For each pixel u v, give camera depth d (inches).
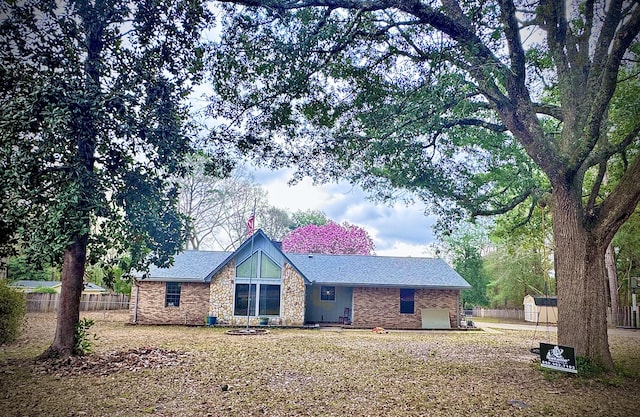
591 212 382.9
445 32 333.7
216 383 321.4
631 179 361.4
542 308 1177.4
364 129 408.8
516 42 353.7
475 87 374.3
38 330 627.8
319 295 965.2
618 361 470.3
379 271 968.9
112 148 388.2
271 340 615.8
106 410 245.8
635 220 796.0
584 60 412.2
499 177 507.5
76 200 335.9
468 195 508.4
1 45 333.4
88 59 369.4
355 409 259.3
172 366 383.2
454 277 955.3
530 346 608.4
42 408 246.1
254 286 850.8
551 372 372.5
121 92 365.1
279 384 324.2
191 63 355.9
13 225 334.6
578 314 373.7
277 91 351.9
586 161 395.5
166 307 845.8
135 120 375.9
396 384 331.6
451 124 444.5
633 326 1046.4
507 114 387.5
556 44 404.2
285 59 332.8
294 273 863.7
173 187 435.8
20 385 299.6
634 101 393.1
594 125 340.2
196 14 324.5
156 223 414.6
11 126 325.4
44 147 335.9
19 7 327.0
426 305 925.2
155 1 328.2
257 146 391.5
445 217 530.9
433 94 333.7
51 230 331.6
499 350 559.2
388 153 438.6
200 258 944.3
